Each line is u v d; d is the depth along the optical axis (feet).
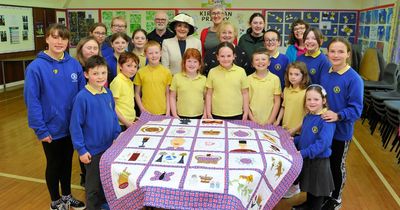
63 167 8.30
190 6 23.85
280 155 6.61
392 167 11.43
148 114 9.04
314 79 8.71
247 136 7.54
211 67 10.46
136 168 6.07
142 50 10.78
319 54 8.66
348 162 11.84
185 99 9.37
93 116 7.35
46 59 7.45
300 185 7.70
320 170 7.42
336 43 7.54
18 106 19.02
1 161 11.69
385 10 17.31
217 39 11.50
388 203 9.11
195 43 10.96
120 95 8.68
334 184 8.29
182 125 8.28
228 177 5.75
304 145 7.66
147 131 7.84
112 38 9.86
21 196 9.32
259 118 9.14
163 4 24.21
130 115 8.91
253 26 10.96
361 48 20.08
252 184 5.81
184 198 5.50
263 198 6.16
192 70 9.23
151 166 6.13
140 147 6.91
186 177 5.77
